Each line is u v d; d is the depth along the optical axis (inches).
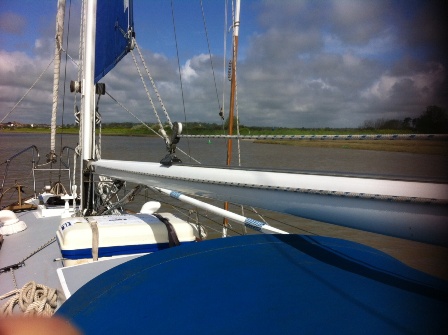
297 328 41.7
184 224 128.1
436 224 39.9
